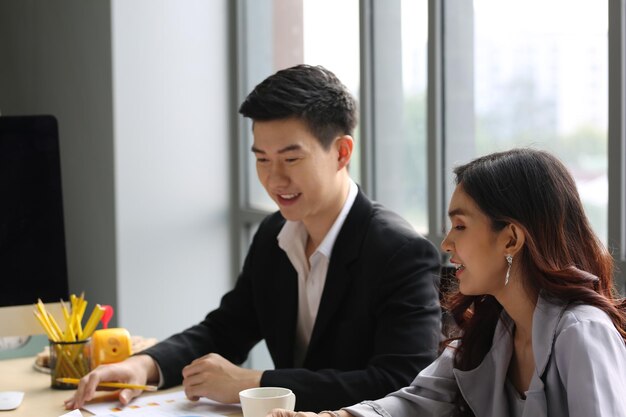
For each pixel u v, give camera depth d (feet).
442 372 6.59
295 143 7.32
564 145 9.14
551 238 5.62
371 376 7.05
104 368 7.38
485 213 5.69
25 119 8.05
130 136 13.03
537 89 9.39
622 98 8.30
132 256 13.12
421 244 7.60
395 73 11.14
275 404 6.27
